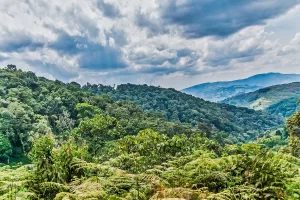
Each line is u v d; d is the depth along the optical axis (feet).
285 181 15.55
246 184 15.81
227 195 14.52
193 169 18.98
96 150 94.79
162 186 16.97
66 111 229.66
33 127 181.37
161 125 213.46
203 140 75.31
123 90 561.84
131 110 277.23
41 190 16.07
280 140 244.63
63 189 15.88
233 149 21.97
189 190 14.57
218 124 392.68
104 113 234.38
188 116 402.72
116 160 27.94
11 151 159.12
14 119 176.24
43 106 238.27
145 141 58.13
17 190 15.87
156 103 474.90
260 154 18.10
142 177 16.80
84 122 104.53
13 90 245.04
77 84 443.32
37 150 19.16
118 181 17.30
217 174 16.90
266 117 541.75
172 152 54.75
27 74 304.91
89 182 15.87
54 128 205.16
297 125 75.87
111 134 101.96
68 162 19.63
